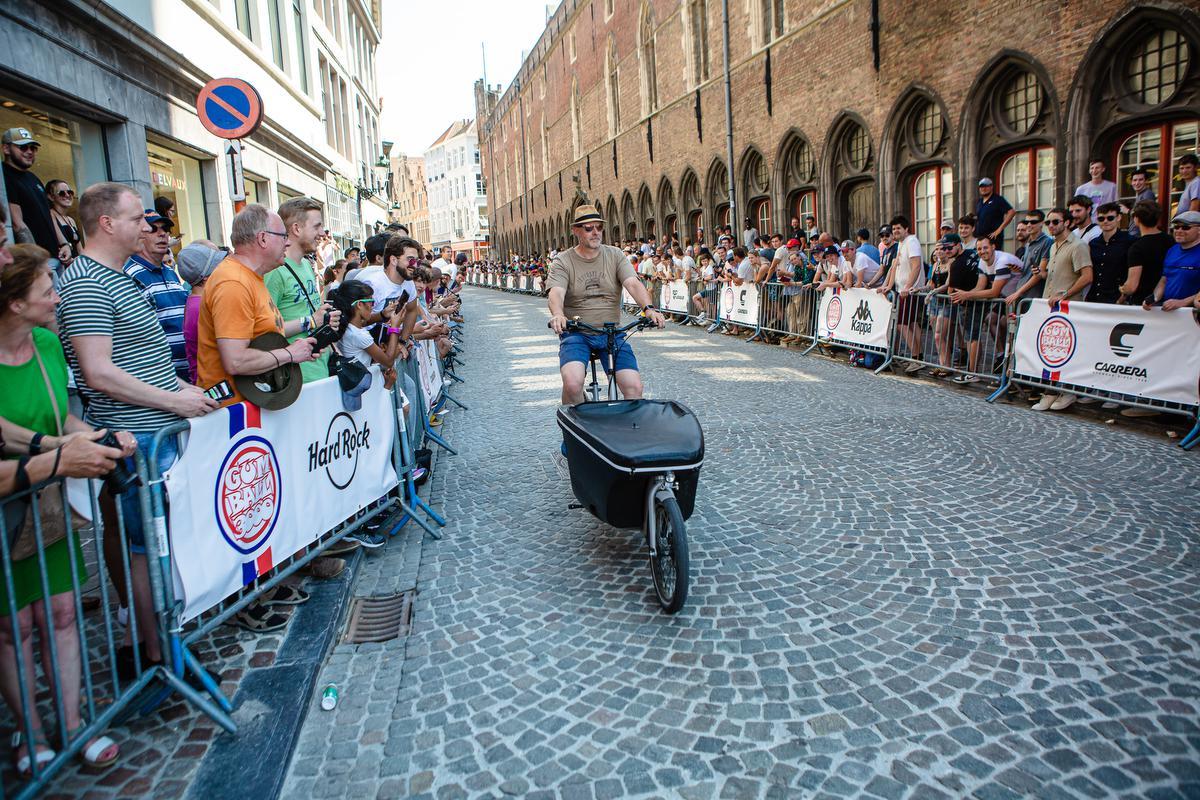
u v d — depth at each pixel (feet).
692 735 8.71
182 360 13.61
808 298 38.75
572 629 11.41
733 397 27.91
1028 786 7.63
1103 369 21.89
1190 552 12.77
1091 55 33.55
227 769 8.40
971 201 42.09
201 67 33.60
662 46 84.84
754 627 11.12
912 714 8.88
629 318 58.13
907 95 46.21
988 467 18.02
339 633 11.80
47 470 7.33
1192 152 30.99
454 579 13.51
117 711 8.68
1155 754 7.98
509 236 199.62
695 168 78.89
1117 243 23.45
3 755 8.45
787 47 59.21
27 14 20.53
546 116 147.64
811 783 7.84
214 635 11.43
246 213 10.85
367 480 14.33
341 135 80.69
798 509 15.90
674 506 11.48
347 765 8.54
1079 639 10.28
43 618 7.70
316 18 65.21
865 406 25.36
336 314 11.79
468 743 8.83
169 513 9.29
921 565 12.87
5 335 7.95
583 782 8.04
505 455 21.72
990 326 26.99
